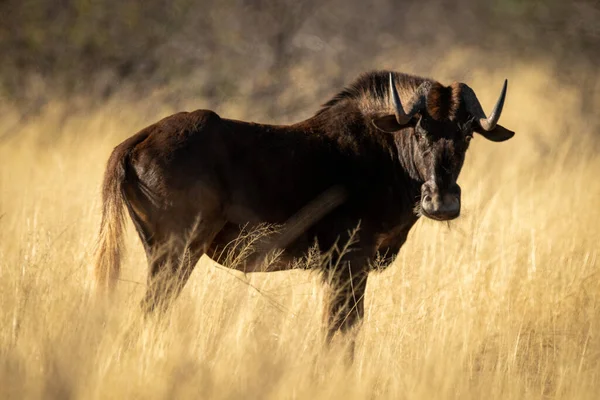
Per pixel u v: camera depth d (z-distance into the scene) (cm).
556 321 2434
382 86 2538
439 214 2289
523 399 2041
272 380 1861
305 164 2400
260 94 6738
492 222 3200
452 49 7244
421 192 2347
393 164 2469
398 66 7088
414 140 2409
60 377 1747
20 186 3497
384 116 2355
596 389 2056
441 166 2311
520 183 4025
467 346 2209
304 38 7575
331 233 2417
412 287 2550
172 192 2231
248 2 7681
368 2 7981
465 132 2333
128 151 2267
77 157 4069
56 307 2017
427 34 7594
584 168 4272
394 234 2509
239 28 7544
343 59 7331
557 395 2025
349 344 2227
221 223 2317
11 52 6725
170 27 7331
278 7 7688
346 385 1961
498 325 2370
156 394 1772
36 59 6725
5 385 1758
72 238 2716
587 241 3025
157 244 2275
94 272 2220
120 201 2247
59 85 6438
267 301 2272
